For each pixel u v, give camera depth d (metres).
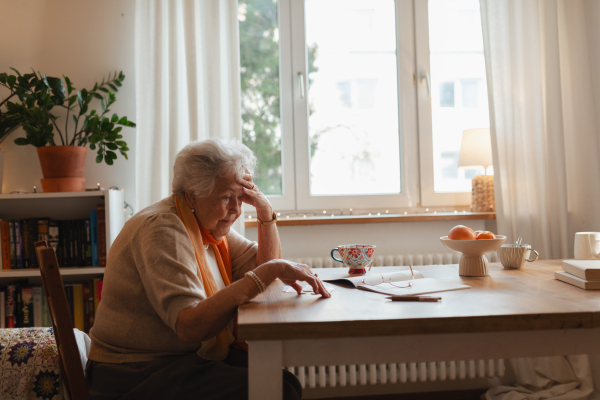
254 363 0.86
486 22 2.24
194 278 1.01
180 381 1.05
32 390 1.17
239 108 2.14
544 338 0.91
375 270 1.48
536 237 2.20
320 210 2.40
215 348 1.15
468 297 1.03
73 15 2.22
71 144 1.98
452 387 2.18
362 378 1.92
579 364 1.99
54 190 1.93
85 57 2.22
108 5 2.24
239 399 1.04
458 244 1.30
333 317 0.87
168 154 2.12
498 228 2.19
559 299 0.99
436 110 2.50
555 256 2.18
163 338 1.10
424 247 2.31
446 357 0.89
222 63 2.18
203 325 0.94
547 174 2.22
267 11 2.43
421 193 2.45
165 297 0.95
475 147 2.28
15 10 2.20
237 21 2.14
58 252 1.96
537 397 1.96
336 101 2.45
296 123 2.39
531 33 2.23
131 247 1.08
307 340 0.88
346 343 0.88
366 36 2.46
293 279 1.07
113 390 1.07
